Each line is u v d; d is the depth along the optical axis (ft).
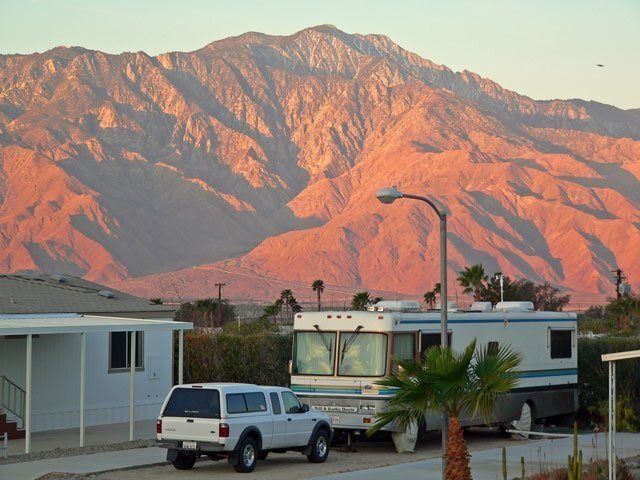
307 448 90.12
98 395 120.16
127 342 124.16
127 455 91.50
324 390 97.86
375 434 99.14
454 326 102.22
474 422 102.78
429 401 63.77
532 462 87.81
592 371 128.88
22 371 112.88
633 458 91.81
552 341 115.65
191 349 127.95
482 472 82.17
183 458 84.79
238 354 125.08
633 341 131.34
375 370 96.07
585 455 94.27
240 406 83.30
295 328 100.32
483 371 64.03
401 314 97.55
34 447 99.55
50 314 115.75
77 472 81.05
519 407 109.19
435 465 86.53
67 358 116.88
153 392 127.03
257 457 84.38
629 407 126.31
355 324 97.45
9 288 126.21
